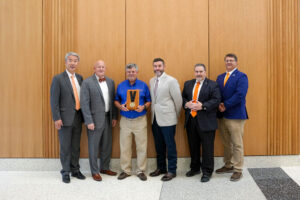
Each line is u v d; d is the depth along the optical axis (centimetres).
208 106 291
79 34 345
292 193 265
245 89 298
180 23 344
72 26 344
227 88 307
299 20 344
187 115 310
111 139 333
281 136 347
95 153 310
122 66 347
